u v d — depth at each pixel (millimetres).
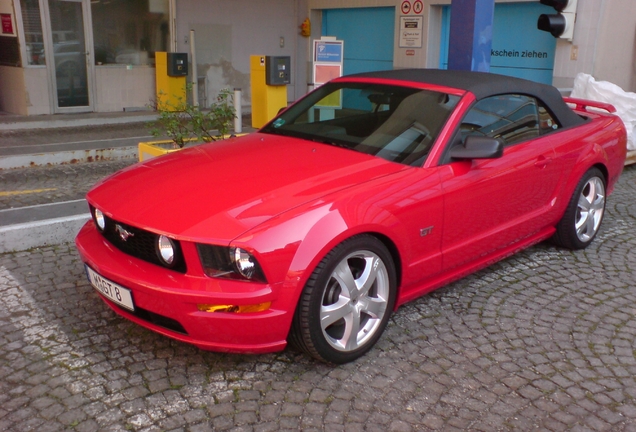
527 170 4102
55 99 11211
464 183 3627
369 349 3330
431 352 3375
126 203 3125
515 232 4203
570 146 4551
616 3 9648
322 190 3115
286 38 14500
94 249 3221
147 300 2887
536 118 4426
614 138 5094
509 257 4852
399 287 3447
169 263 2869
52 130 10008
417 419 2789
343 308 3074
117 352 3283
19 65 10703
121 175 3582
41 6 10664
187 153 3887
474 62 6543
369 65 13750
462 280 4391
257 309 2807
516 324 3725
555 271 4574
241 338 2854
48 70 10992
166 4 12398
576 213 4828
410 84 4113
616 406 2924
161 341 3406
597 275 4512
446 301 4031
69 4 11055
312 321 2945
